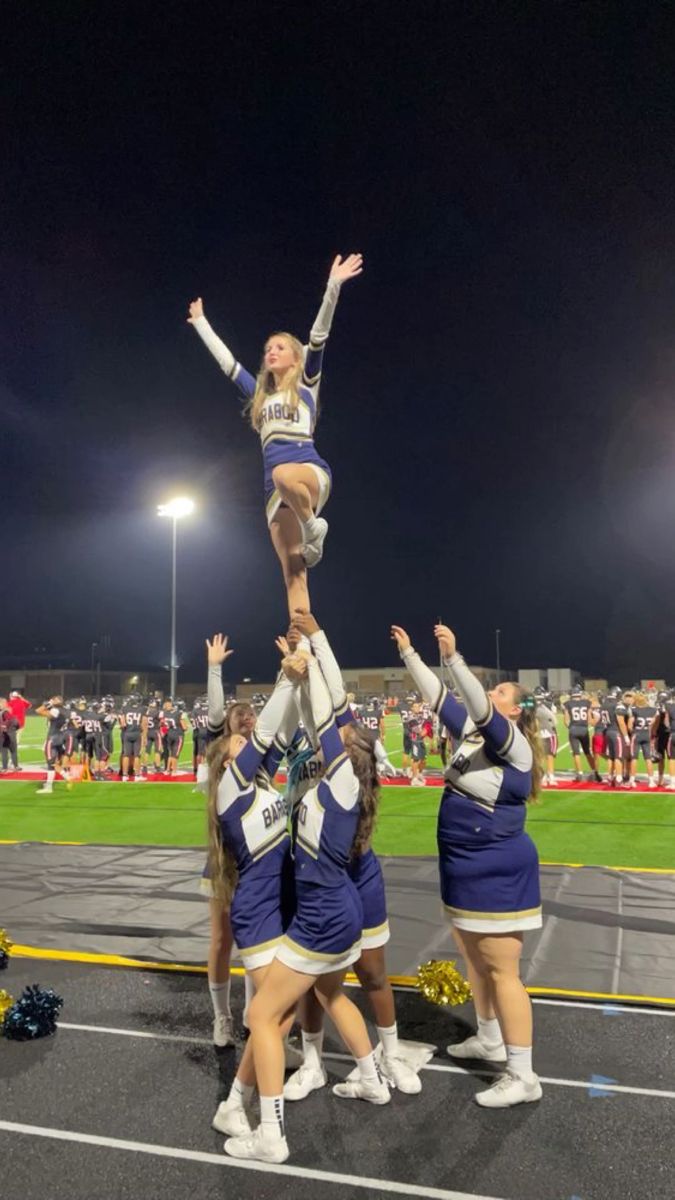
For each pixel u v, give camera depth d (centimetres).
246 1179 298
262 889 340
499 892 348
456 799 360
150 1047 412
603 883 703
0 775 1691
